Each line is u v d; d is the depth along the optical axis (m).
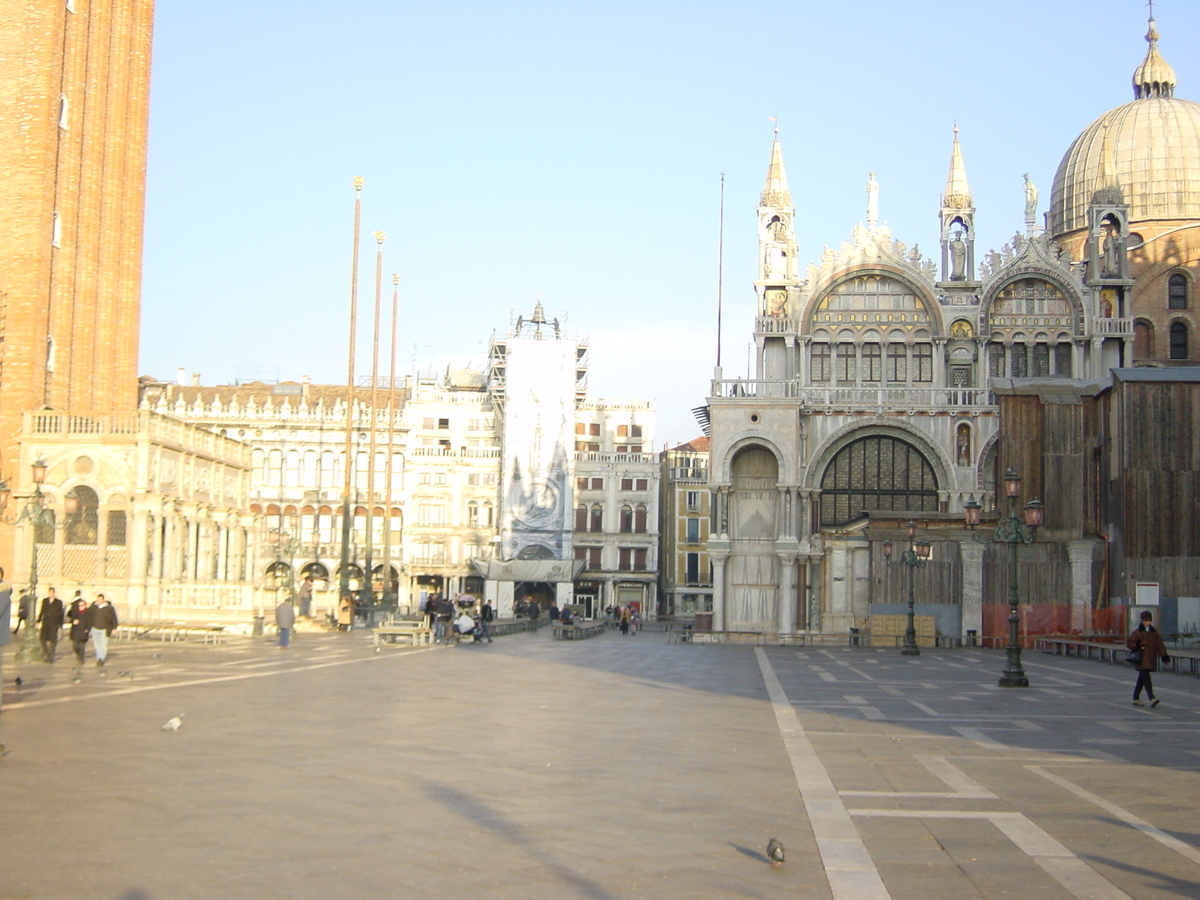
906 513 75.31
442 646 61.47
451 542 130.25
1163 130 101.62
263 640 60.44
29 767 19.08
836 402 81.94
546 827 15.34
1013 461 74.06
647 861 13.77
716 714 29.47
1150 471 69.50
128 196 84.12
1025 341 83.12
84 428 68.25
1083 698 35.75
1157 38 109.38
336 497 126.81
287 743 22.23
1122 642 64.56
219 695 31.09
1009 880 13.27
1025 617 70.06
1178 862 14.14
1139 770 21.02
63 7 75.69
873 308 84.12
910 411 81.31
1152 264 95.75
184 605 65.75
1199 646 63.78
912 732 26.41
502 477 128.88
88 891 12.20
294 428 126.75
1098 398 74.56
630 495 136.12
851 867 13.75
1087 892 12.82
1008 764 21.58
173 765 19.48
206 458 76.00
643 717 28.28
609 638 85.25
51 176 74.00
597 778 19.06
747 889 12.73
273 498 126.12
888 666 51.47
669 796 17.69
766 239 85.19
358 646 57.72
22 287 71.88
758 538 82.38
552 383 129.38
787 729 26.61
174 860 13.45
